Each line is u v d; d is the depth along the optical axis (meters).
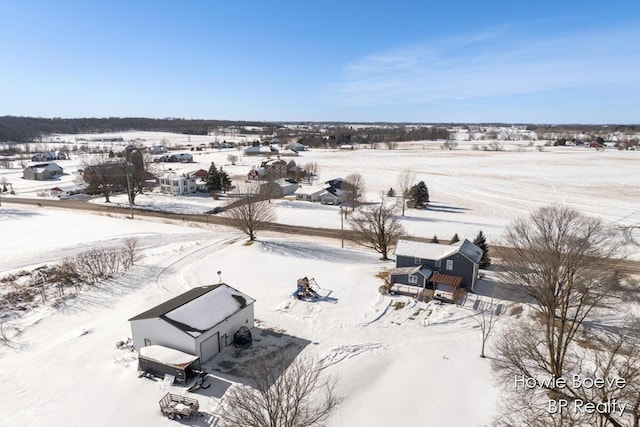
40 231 60.84
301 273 44.84
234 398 23.34
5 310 35.41
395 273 41.00
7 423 22.33
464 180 108.88
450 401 24.86
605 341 30.19
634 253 48.53
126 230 62.00
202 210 77.06
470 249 42.31
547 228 42.22
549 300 27.33
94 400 24.20
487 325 33.72
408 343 31.22
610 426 20.88
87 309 36.22
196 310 29.88
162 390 25.14
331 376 26.77
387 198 88.31
